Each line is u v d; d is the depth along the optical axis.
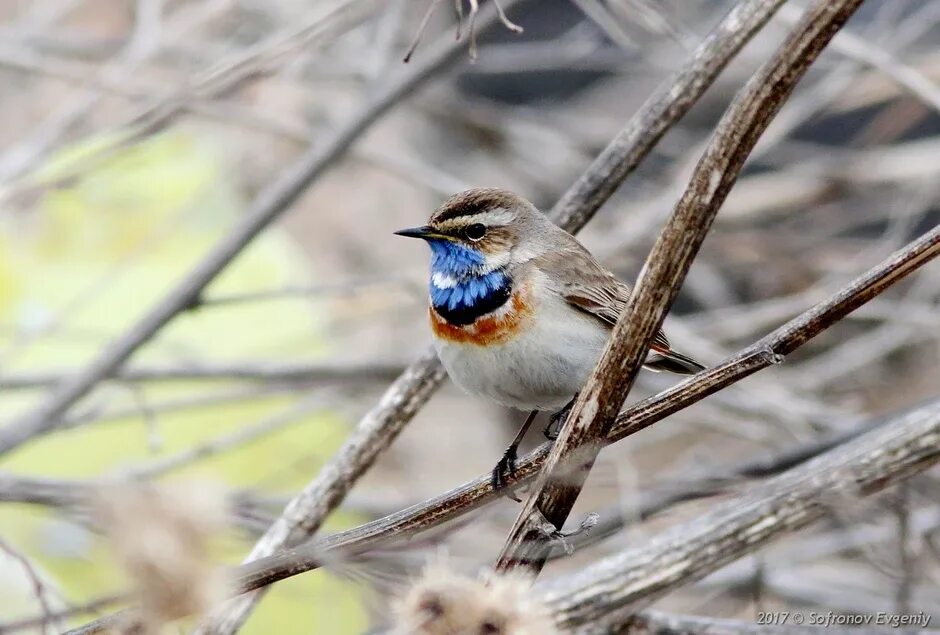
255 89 16.72
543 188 17.72
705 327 14.45
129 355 11.20
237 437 12.45
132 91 13.11
